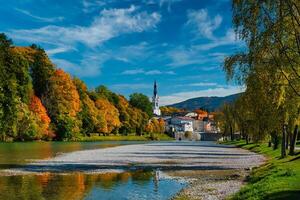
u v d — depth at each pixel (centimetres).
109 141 16488
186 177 3869
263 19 2742
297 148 7700
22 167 4634
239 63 3503
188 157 6944
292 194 2195
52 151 7931
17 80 11881
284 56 2805
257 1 2750
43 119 12719
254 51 2886
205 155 7594
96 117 17275
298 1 2622
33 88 13688
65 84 14275
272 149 7925
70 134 14438
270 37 2700
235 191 2864
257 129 5725
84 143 13325
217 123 18525
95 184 3344
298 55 2812
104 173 4181
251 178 3525
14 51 12356
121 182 3488
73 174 4041
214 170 4575
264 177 3183
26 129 11788
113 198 2695
